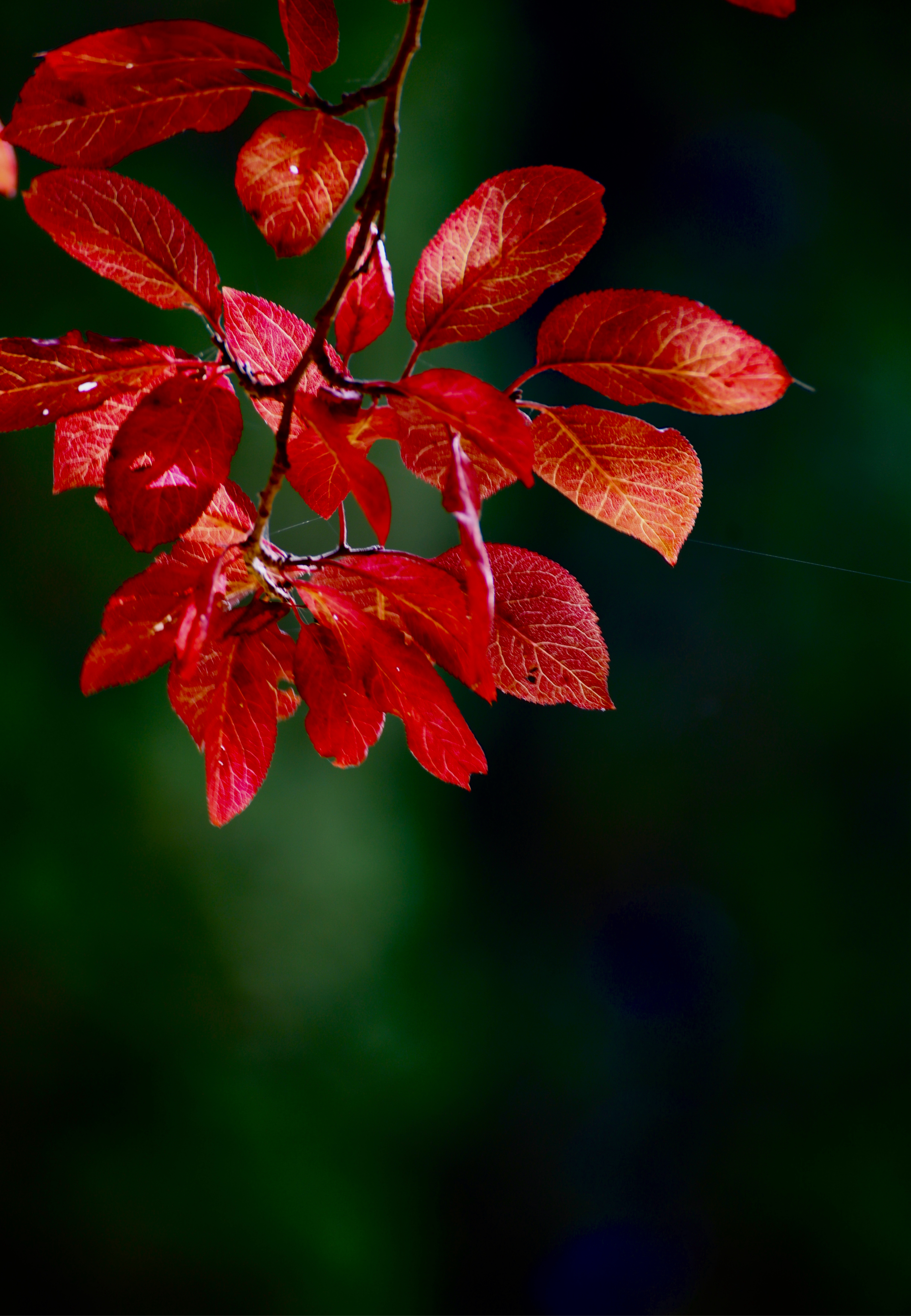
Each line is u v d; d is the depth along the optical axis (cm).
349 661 144
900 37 612
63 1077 427
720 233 621
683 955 605
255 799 482
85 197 142
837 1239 530
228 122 143
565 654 145
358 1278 469
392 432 143
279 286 456
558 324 142
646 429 143
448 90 534
